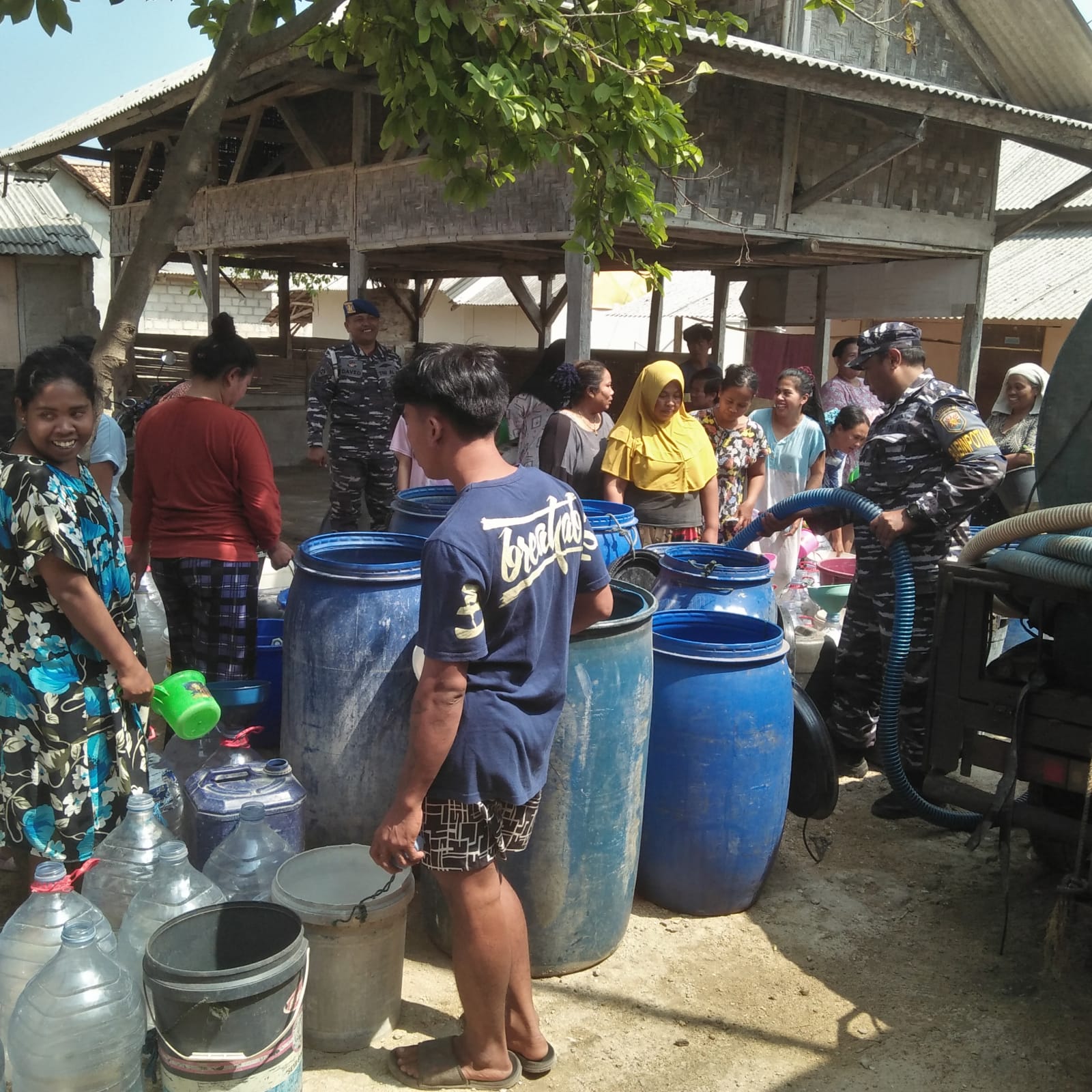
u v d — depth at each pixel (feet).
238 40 12.42
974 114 25.26
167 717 9.48
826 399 28.02
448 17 11.78
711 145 25.39
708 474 17.90
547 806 10.16
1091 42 27.96
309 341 56.18
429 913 11.07
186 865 8.79
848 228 28.55
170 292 99.45
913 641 14.73
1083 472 11.85
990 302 57.06
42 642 9.27
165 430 12.97
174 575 13.16
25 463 8.93
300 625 10.87
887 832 14.34
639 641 10.38
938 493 13.74
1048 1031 10.12
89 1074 7.58
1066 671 10.80
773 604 14.25
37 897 8.43
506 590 7.84
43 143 41.42
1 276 63.93
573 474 18.04
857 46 28.17
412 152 30.55
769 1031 10.02
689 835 11.62
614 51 13.39
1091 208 62.23
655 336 45.09
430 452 8.23
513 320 92.32
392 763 10.75
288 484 44.16
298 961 7.73
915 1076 9.44
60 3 10.64
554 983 10.68
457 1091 8.91
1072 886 10.01
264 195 37.99
